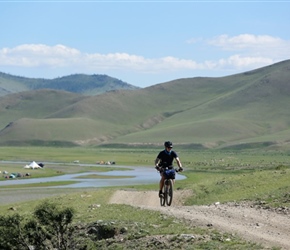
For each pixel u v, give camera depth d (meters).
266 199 30.00
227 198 39.34
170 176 26.84
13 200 69.81
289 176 45.12
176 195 47.50
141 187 83.94
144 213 24.31
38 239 18.64
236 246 16.75
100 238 20.83
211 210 24.88
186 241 18.06
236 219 22.12
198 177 109.88
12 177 116.25
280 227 20.20
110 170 150.88
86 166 169.88
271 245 16.81
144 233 19.97
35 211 18.92
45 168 152.38
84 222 23.45
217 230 19.52
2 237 18.38
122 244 19.25
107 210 26.89
